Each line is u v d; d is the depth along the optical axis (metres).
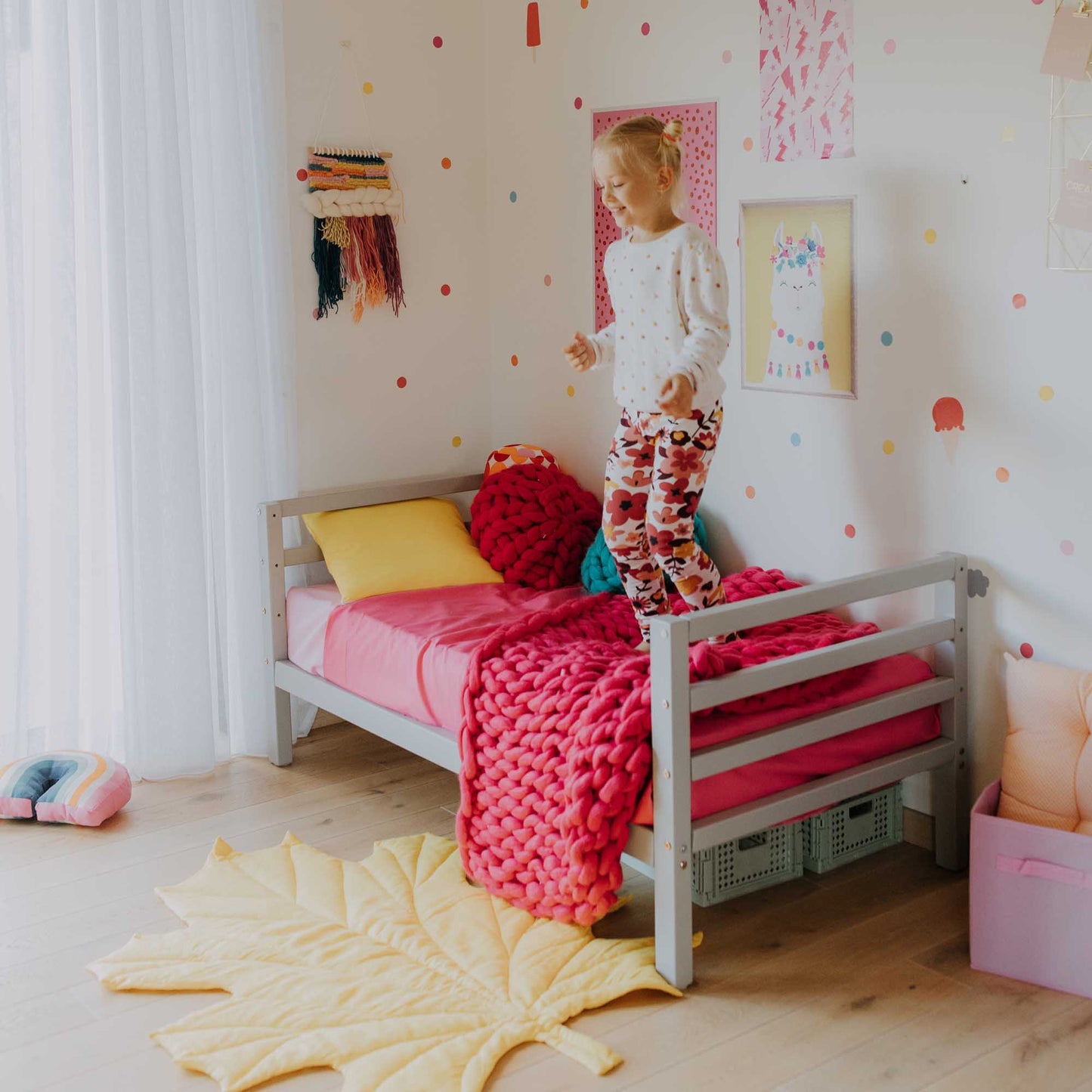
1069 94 2.19
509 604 2.92
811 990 2.12
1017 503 2.37
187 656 3.00
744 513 2.90
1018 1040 1.98
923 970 2.17
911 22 2.40
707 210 2.86
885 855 2.59
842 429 2.65
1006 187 2.30
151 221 2.87
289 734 3.11
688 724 2.07
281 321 3.10
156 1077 1.93
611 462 2.62
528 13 3.22
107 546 2.98
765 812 2.19
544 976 2.12
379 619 2.78
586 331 3.23
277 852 2.60
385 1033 1.99
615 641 2.64
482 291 3.48
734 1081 1.89
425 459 3.45
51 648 2.92
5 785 2.80
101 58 2.77
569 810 2.12
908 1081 1.88
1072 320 2.24
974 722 2.50
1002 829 2.11
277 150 3.04
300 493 3.24
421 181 3.33
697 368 2.37
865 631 2.47
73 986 2.17
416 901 2.38
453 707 2.49
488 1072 1.90
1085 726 2.17
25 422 2.81
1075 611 2.31
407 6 3.24
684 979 2.13
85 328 2.87
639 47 2.95
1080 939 2.07
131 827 2.78
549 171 3.25
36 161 2.80
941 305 2.43
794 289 2.69
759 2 2.66
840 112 2.54
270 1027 2.02
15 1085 1.91
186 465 2.95
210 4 2.92
